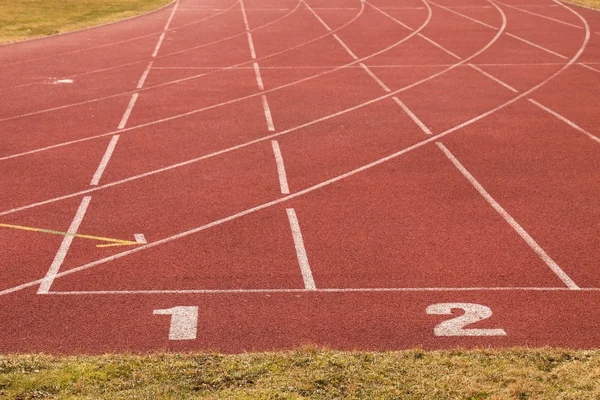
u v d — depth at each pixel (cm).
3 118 1834
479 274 1019
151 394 694
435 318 899
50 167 1473
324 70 2380
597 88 2130
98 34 3069
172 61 2528
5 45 2823
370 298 952
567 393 692
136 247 1109
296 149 1582
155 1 4112
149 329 876
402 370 742
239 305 934
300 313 913
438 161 1505
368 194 1325
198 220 1211
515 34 3023
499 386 707
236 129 1733
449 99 2009
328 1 4094
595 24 3253
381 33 3069
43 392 700
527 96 2041
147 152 1565
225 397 686
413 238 1139
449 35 3011
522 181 1393
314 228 1177
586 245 1115
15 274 1023
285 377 727
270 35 3036
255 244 1118
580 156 1538
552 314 911
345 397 689
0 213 1244
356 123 1780
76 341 849
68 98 2034
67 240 1135
